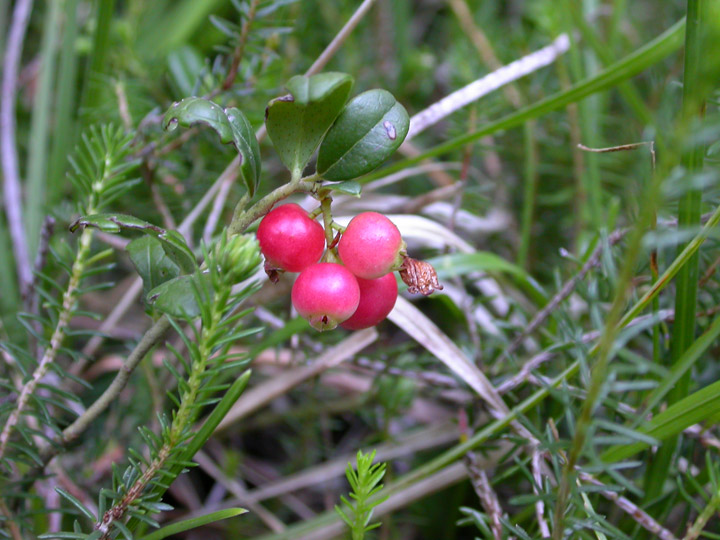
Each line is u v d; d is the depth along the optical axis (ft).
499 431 0.46
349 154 0.35
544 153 0.74
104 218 0.34
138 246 0.38
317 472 0.58
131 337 0.66
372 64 0.86
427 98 0.89
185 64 0.67
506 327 0.53
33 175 0.64
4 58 0.75
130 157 0.55
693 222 0.43
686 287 0.44
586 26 0.60
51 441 0.41
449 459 0.46
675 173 0.30
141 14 0.81
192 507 0.60
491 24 0.89
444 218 0.68
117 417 0.57
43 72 0.68
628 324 0.43
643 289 0.53
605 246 0.40
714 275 0.49
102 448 0.54
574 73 0.65
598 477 0.46
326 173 0.36
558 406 0.49
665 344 0.47
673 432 0.41
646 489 0.46
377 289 0.36
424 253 0.66
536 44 0.77
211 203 0.63
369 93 0.36
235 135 0.33
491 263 0.55
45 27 0.69
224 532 0.60
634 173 0.63
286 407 0.69
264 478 0.65
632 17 0.86
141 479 0.36
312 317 0.34
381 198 0.65
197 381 0.34
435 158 0.80
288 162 0.35
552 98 0.53
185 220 0.56
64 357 0.60
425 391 0.59
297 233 0.34
